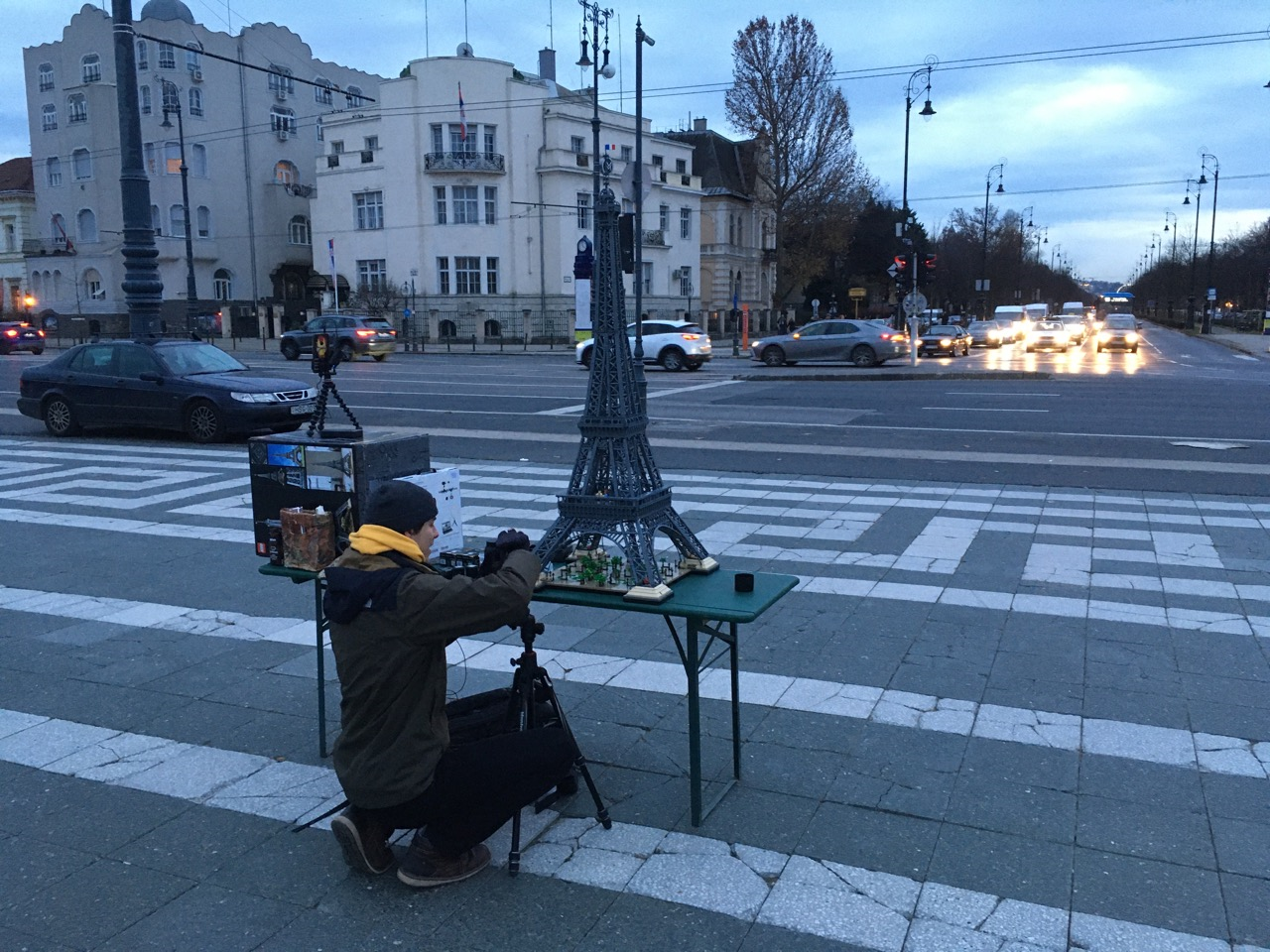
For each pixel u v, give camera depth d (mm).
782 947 3000
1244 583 6727
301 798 3994
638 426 3922
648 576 3641
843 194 58594
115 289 55719
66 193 56500
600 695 4953
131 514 9633
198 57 54531
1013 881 3318
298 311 57688
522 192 50344
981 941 3008
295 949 3031
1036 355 41750
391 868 3436
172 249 54250
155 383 14906
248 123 57094
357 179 51031
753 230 67875
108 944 3068
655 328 31016
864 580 6887
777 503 9703
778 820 3736
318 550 4074
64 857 3572
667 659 5430
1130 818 3709
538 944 3033
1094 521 8727
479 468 12023
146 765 4301
